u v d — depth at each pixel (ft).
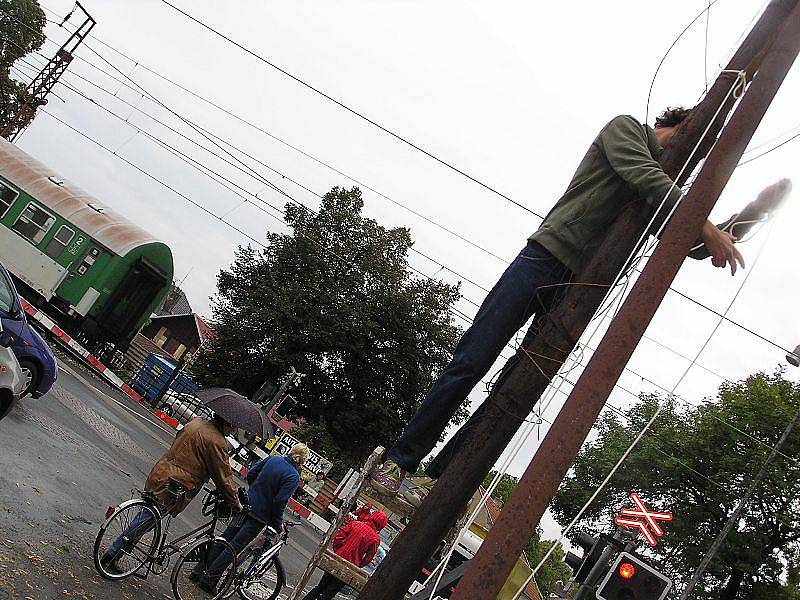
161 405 111.75
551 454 9.32
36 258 102.53
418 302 146.82
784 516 112.47
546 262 11.07
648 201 10.49
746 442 119.55
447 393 11.12
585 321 10.46
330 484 110.32
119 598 24.39
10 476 29.94
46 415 47.19
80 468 38.17
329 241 150.20
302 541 73.61
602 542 33.88
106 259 101.45
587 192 11.18
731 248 10.47
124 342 108.88
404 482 14.65
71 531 27.78
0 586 20.11
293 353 143.64
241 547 29.53
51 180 105.50
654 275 9.83
